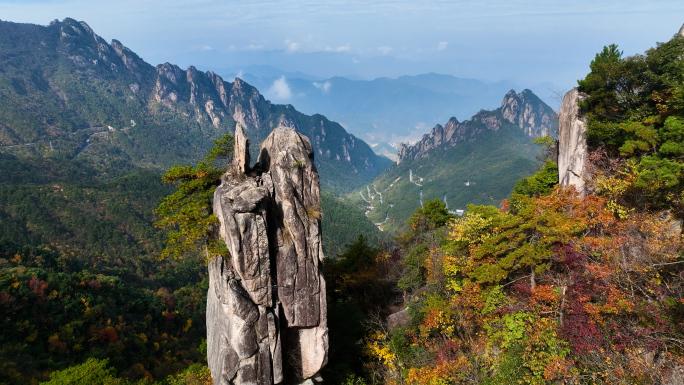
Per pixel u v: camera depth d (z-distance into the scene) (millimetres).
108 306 77312
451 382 24422
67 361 57625
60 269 94250
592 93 32719
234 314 20906
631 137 29781
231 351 20938
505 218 27188
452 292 31000
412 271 37438
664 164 25656
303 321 23422
